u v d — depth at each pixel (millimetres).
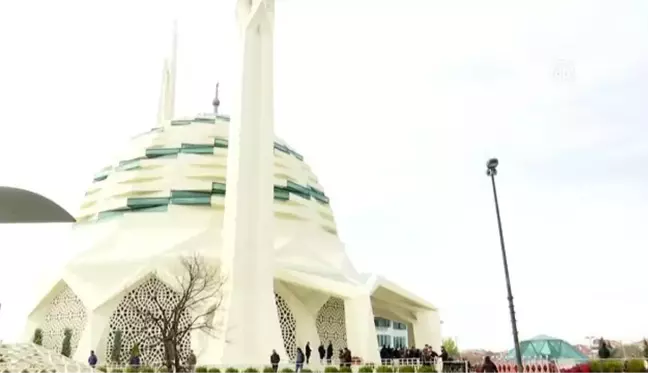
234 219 37750
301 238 48906
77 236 49281
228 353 34094
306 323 43000
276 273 41656
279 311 42688
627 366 35438
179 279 36656
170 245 43094
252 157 39750
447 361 33562
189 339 38281
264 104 41438
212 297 35562
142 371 31547
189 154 50969
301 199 52531
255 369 30734
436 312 52500
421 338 52094
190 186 48500
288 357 39500
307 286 42375
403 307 53375
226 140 52562
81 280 41406
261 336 35438
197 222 46188
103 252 44250
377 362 37781
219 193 48062
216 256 41250
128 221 46500
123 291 40000
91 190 52938
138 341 39406
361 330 41156
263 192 38969
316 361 40938
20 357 21875
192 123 54375
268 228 38219
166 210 47000
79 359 38000
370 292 44906
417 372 29938
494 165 27109
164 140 52562
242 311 35469
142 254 42656
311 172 60000
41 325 44812
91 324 39156
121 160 53031
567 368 34656
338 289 42750
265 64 42625
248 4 44188
